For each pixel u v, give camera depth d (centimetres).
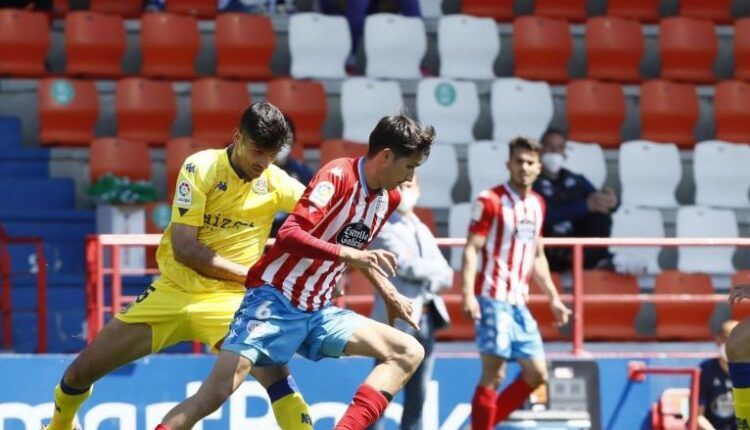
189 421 1956
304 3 5162
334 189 1952
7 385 2848
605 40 4922
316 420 2950
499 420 2933
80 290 3778
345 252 1916
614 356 3061
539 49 4850
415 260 2634
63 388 2247
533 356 2833
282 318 1998
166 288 2206
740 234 4484
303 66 4725
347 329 2020
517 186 2836
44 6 4731
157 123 4447
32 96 4397
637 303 3956
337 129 4666
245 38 4688
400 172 1962
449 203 4350
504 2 5144
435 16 5128
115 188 3934
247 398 2898
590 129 4675
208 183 2122
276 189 2194
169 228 2208
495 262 2816
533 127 4641
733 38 5184
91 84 4381
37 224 3978
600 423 3020
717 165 4575
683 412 3044
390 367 2014
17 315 3716
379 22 4772
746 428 2233
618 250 4212
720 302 4119
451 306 3831
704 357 3081
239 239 2189
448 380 2988
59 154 4203
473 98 4628
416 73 4784
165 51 4647
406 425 2741
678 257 4338
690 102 4781
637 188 4500
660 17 5372
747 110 4806
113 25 4622
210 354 3075
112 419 2875
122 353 2219
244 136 2048
